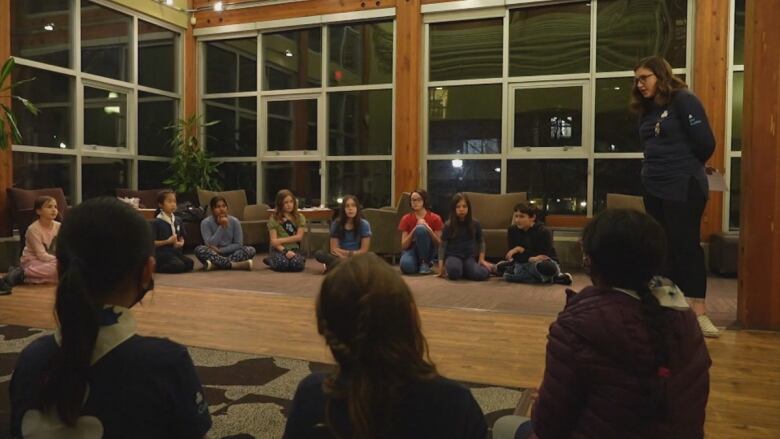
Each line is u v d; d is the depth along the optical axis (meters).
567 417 1.09
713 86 6.19
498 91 7.24
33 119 6.49
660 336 1.03
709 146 3.06
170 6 8.16
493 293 4.71
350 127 7.86
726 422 2.01
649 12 6.66
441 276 5.64
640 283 1.09
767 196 3.32
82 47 7.02
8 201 5.91
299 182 8.18
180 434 0.93
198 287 4.84
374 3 7.46
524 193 6.85
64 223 0.90
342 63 7.87
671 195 3.13
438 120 7.50
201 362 2.62
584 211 6.95
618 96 6.80
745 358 2.77
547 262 5.18
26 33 6.40
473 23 7.30
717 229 6.18
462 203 5.54
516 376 2.49
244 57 8.42
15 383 0.89
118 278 0.90
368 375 0.77
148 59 8.03
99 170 7.36
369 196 7.79
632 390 1.03
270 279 5.36
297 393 0.85
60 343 0.86
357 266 0.82
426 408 0.79
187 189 8.01
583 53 6.92
